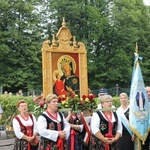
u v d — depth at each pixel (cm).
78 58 1011
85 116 835
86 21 4078
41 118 689
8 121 1780
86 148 810
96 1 4212
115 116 748
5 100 1802
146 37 4481
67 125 711
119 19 4156
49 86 963
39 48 3834
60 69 982
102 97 750
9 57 3738
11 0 3841
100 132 732
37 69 3825
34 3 4031
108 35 4116
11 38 3741
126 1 4256
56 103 699
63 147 692
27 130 760
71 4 4028
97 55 4178
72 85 997
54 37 983
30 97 1778
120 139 845
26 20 3875
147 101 870
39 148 695
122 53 4066
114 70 4009
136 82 873
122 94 871
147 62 4300
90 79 4069
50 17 4062
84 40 3972
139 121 849
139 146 852
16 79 3700
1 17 3800
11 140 1528
